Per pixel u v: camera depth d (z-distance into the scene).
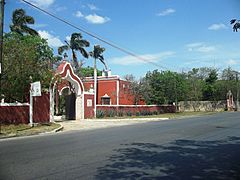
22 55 23.92
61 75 31.34
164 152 11.67
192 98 65.50
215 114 47.81
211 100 69.56
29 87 24.83
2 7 18.75
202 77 73.94
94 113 36.78
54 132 20.95
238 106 70.19
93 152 11.66
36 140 16.02
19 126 22.77
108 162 9.77
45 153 11.46
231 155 11.09
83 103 35.03
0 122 22.89
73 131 21.52
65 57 45.66
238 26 7.92
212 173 8.43
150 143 14.16
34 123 24.92
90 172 8.41
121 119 35.09
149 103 51.44
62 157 10.61
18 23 38.44
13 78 23.36
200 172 8.54
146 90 49.22
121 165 9.34
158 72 54.78
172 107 54.44
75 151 11.91
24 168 8.86
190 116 42.88
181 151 11.91
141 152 11.66
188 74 68.06
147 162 9.81
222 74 73.06
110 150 12.13
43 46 37.62
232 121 29.45
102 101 51.47
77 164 9.45
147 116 42.38
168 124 26.42
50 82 27.53
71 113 34.75
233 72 72.50
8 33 34.88
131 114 42.66
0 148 13.02
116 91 50.28
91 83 52.44
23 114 24.59
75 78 33.97
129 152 11.66
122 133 18.94
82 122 30.36
